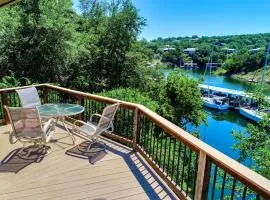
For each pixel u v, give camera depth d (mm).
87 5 21969
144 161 4109
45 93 6555
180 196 3107
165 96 22344
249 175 1902
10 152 4273
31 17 14031
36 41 14359
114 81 19359
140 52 20891
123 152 4426
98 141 4863
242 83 46188
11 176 3535
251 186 1838
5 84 12602
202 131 24250
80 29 21406
